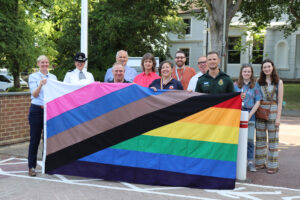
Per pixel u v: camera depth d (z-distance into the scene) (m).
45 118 5.53
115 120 5.36
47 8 21.23
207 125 5.01
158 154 5.15
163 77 5.62
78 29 25.94
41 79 5.63
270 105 5.97
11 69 19.12
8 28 16.31
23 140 8.44
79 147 5.48
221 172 4.93
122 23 23.12
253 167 6.12
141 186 5.07
